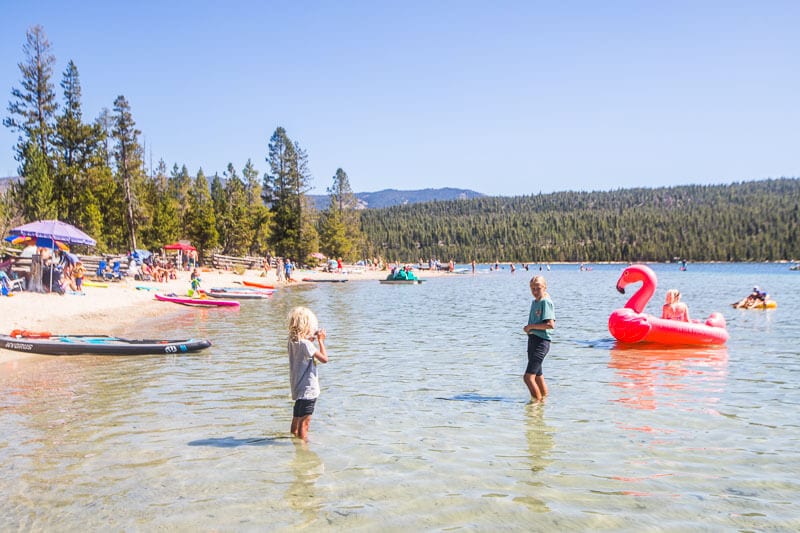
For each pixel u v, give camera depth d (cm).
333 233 9269
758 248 16612
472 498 524
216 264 5662
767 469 592
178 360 1258
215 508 505
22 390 973
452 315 2308
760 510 495
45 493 540
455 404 875
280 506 509
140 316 2147
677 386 993
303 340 696
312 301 3092
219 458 634
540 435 713
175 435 719
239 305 2731
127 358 1281
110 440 699
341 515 491
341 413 824
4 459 632
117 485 559
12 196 4500
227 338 1614
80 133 5188
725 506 503
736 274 7856
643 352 1356
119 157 5638
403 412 829
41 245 2742
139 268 3684
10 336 1373
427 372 1133
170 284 3559
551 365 1198
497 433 723
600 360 1253
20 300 2111
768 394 927
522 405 867
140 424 768
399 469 599
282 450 661
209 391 962
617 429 736
